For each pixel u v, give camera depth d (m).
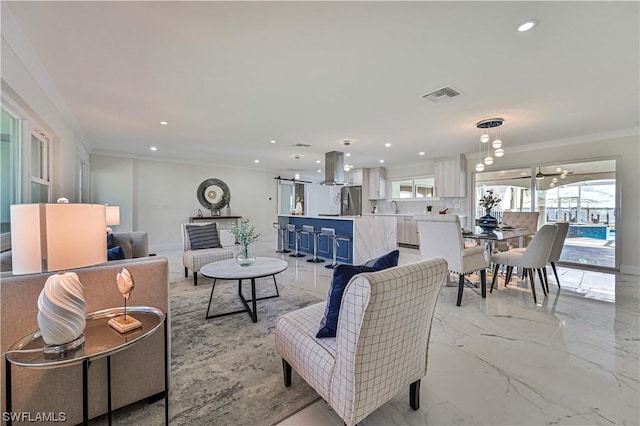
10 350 1.12
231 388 1.67
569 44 1.98
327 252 5.85
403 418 1.43
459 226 3.04
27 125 2.47
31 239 1.10
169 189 6.87
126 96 2.91
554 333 2.39
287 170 8.76
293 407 1.52
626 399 1.57
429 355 2.04
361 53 2.11
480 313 2.84
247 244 3.16
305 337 1.47
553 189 5.10
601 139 4.55
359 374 1.14
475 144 5.17
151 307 1.49
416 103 3.09
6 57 1.84
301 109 3.29
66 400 1.32
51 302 1.10
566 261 5.05
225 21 1.75
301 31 1.85
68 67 2.30
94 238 1.25
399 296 1.14
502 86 2.67
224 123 3.84
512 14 1.68
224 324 2.59
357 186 8.43
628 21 1.73
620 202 4.44
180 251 6.64
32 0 1.54
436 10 1.65
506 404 1.53
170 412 1.48
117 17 1.70
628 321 2.63
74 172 4.01
